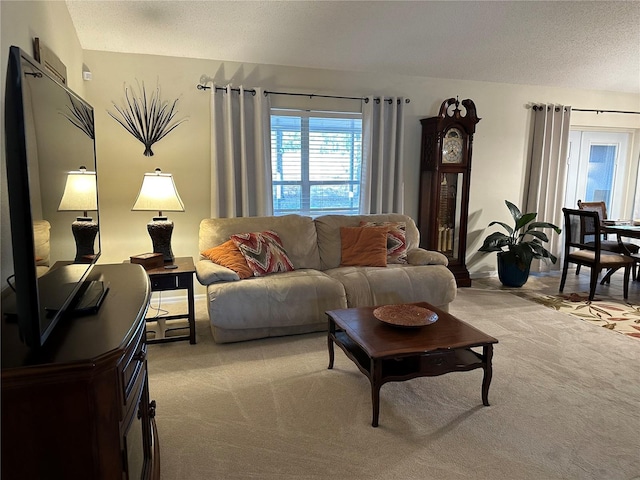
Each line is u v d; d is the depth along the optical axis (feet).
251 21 11.53
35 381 3.39
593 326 11.53
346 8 11.30
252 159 13.78
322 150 14.89
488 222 17.38
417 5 11.39
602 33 13.33
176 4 10.66
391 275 11.30
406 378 6.96
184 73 12.97
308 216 13.88
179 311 12.62
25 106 3.62
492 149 16.93
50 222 4.32
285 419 7.11
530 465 6.02
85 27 11.14
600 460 6.13
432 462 6.07
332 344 8.87
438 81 15.79
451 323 8.05
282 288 10.12
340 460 6.10
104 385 3.64
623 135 19.19
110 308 4.80
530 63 15.11
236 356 9.52
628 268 14.10
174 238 13.56
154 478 5.24
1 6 5.51
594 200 19.35
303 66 14.08
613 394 7.96
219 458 6.12
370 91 14.99
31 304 3.61
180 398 7.77
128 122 12.66
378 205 15.12
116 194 12.85
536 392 8.02
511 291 15.12
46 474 3.61
